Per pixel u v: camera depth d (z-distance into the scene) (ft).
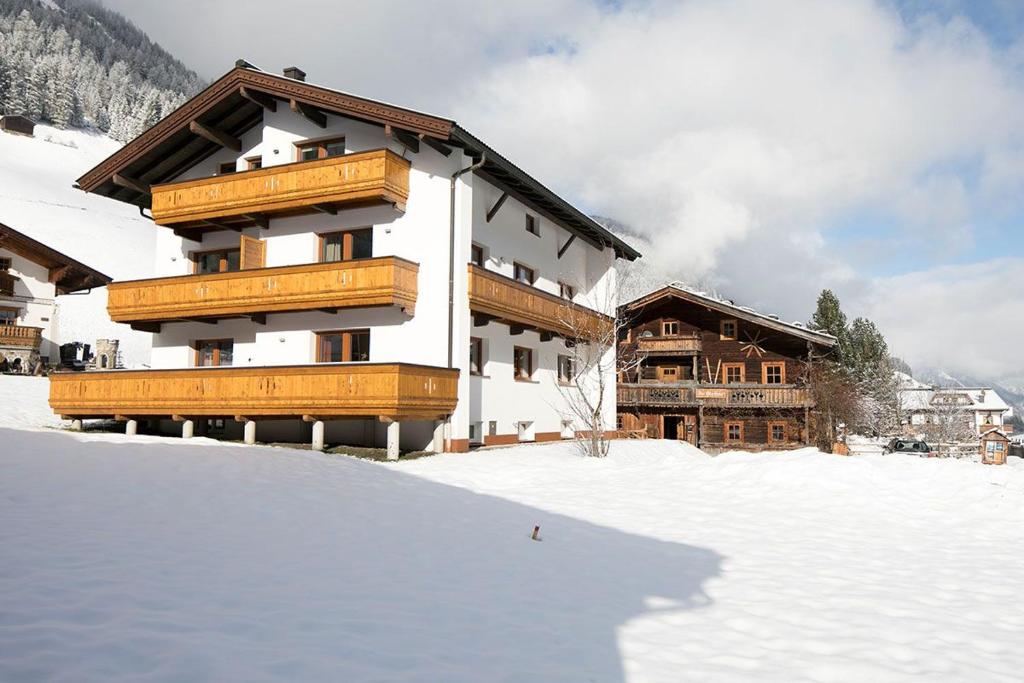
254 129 70.38
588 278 94.43
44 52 480.64
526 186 70.59
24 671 12.34
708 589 22.93
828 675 15.81
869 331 203.21
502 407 72.64
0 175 246.68
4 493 27.30
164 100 481.87
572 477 46.60
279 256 66.23
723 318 123.85
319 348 65.10
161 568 19.79
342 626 16.57
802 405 111.24
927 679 15.81
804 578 24.61
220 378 60.03
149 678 12.51
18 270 111.14
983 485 40.91
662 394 119.65
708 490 42.39
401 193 60.80
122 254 211.82
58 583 17.58
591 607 20.34
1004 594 23.26
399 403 53.16
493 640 16.84
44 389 84.17
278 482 35.12
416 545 26.14
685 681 15.10
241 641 14.85
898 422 175.01
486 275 63.98
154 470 34.60
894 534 32.48
